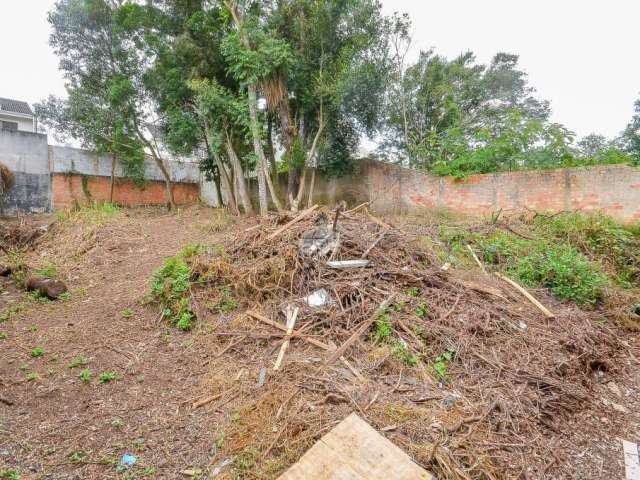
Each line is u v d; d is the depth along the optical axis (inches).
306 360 145.1
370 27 450.6
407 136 636.7
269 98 431.8
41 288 229.5
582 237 279.6
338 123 477.7
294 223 241.8
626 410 138.0
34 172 574.2
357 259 203.9
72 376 145.7
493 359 147.7
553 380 139.9
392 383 131.4
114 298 225.5
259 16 449.7
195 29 446.9
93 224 378.0
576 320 185.9
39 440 109.6
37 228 388.5
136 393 135.8
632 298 215.9
